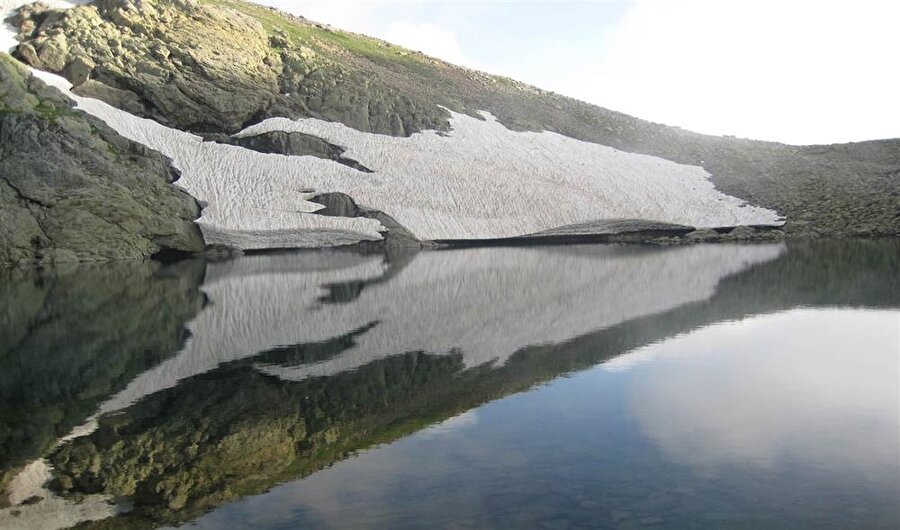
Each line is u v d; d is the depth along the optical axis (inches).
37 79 1761.8
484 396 450.9
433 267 1424.7
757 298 897.5
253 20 2608.3
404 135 2493.8
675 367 524.4
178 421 406.9
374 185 2145.7
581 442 355.9
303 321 763.4
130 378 511.2
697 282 1087.0
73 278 1214.9
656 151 3004.4
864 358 540.7
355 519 269.1
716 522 261.7
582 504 279.7
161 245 1683.1
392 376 510.3
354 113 2434.8
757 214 2352.4
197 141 2047.2
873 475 305.3
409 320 765.3
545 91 3727.9
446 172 2322.8
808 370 505.0
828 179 2581.2
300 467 328.5
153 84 2037.4
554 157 2623.0
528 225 2172.7
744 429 371.9
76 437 378.9
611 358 560.7
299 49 2662.4
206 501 291.0
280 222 1847.9
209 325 740.0
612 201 2352.4
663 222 2263.8
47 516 279.0
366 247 1968.5
